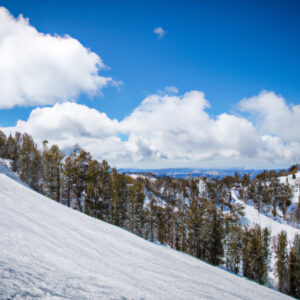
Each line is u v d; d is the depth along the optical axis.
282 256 41.50
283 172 131.38
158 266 8.62
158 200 76.75
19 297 2.50
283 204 89.88
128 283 4.72
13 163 65.50
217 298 5.89
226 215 67.56
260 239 42.19
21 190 16.16
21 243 5.34
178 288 5.71
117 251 9.05
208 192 89.44
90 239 9.48
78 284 3.61
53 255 5.30
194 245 47.69
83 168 50.00
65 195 50.50
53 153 55.31
